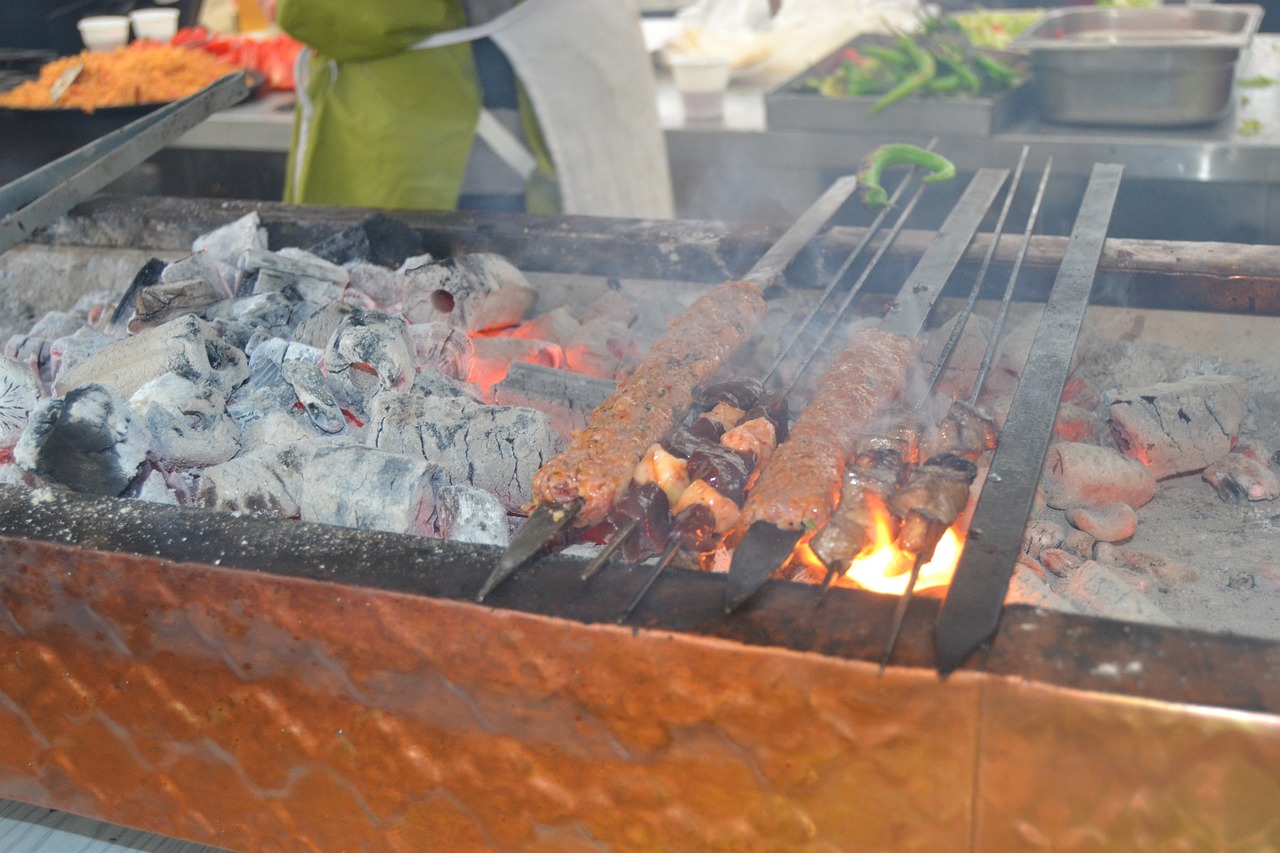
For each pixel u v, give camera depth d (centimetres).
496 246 204
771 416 128
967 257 174
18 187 176
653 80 301
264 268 184
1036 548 143
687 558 115
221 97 213
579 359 182
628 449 117
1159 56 289
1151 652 83
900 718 86
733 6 428
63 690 116
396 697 103
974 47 335
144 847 139
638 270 197
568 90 274
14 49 447
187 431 142
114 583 107
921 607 91
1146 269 165
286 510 134
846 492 108
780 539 102
